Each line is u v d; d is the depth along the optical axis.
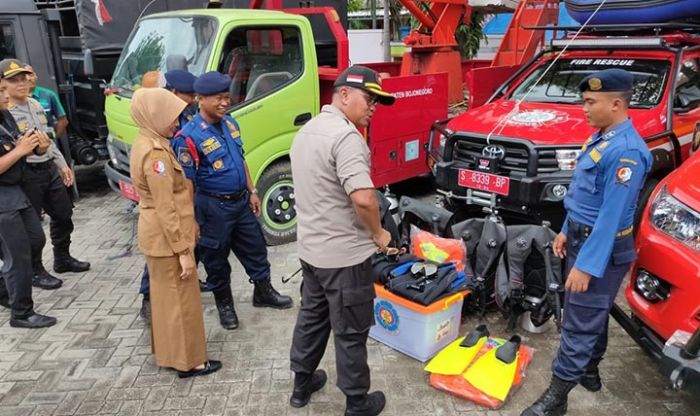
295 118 5.00
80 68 6.61
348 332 2.59
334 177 2.42
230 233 3.51
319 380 3.05
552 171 4.04
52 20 6.12
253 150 4.74
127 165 4.98
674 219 2.69
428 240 3.62
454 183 4.53
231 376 3.21
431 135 5.13
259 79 4.75
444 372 3.01
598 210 2.48
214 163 3.27
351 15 18.23
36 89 5.67
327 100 5.49
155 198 2.78
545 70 5.38
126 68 5.33
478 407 2.89
